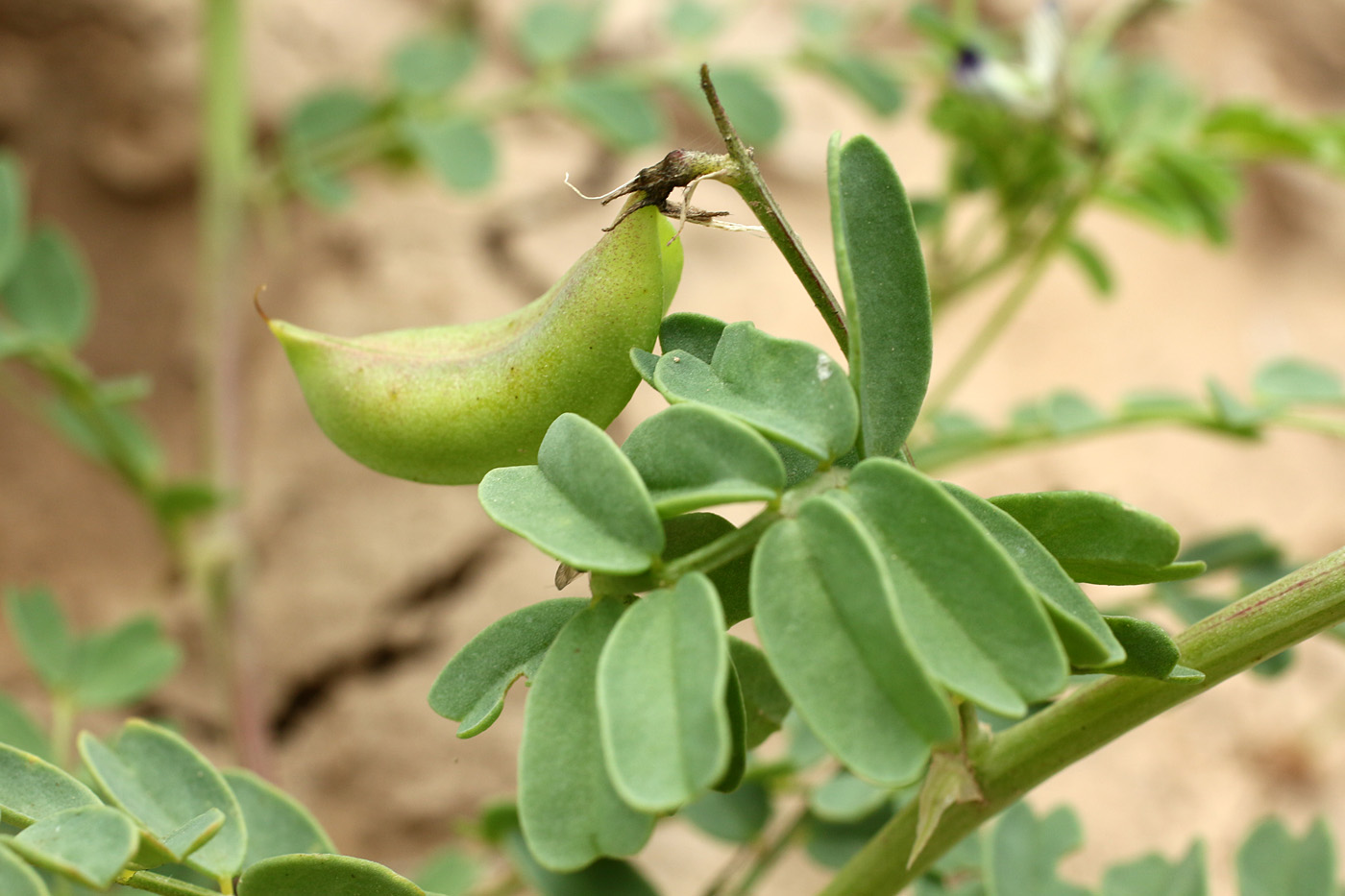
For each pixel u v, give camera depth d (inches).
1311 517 19.1
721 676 5.6
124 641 10.5
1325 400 9.9
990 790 6.4
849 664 5.7
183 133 16.5
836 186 5.9
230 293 13.8
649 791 5.6
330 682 16.1
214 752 15.4
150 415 16.4
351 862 6.1
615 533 5.8
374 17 17.9
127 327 16.5
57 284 11.3
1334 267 21.6
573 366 6.3
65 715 10.0
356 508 16.4
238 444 13.8
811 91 19.3
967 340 19.6
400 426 6.4
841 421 5.9
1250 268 21.3
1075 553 6.1
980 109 12.1
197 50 16.5
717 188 18.5
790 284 18.2
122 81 16.3
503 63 18.3
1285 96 21.9
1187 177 11.5
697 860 15.4
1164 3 12.4
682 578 5.8
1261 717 17.5
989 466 18.6
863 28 14.0
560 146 18.4
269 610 15.9
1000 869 7.6
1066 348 19.8
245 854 6.4
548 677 5.9
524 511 5.9
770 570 5.7
